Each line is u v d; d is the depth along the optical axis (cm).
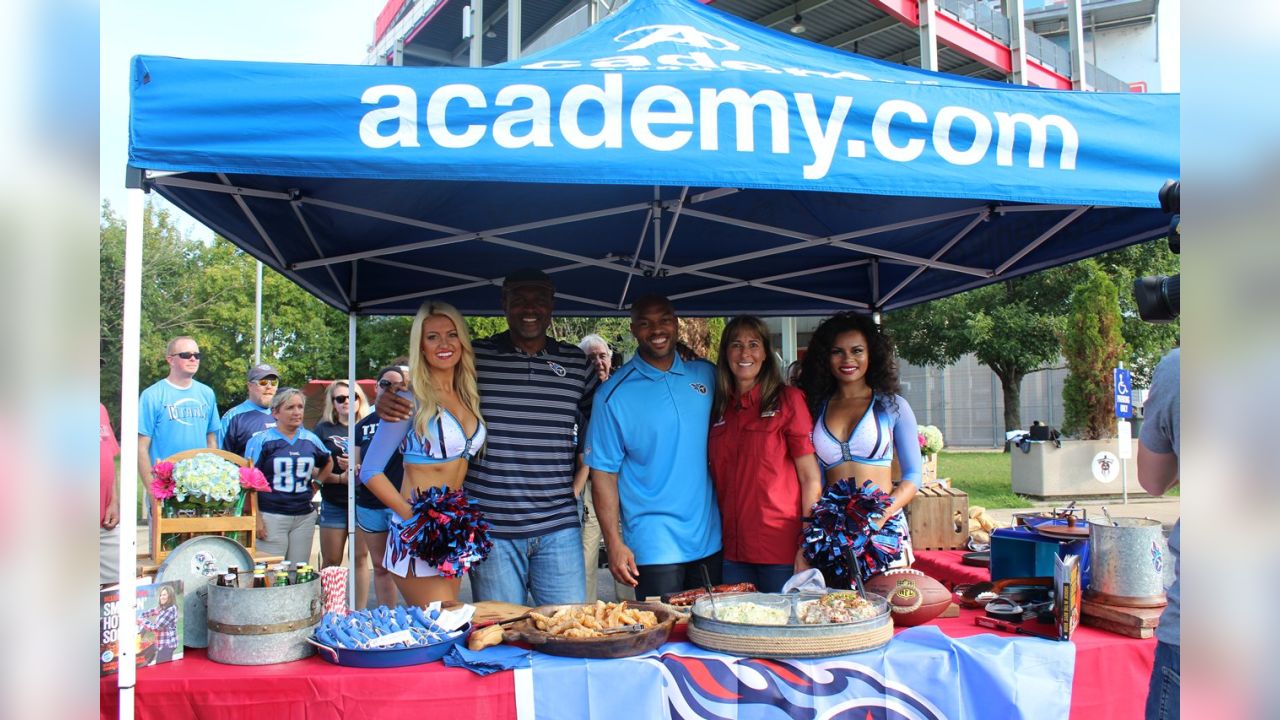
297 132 218
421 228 421
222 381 2170
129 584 218
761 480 311
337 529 548
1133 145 263
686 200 380
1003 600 284
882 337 324
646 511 315
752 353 311
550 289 323
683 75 235
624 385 320
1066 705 245
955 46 1791
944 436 3431
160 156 211
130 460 220
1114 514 1117
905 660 239
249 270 2186
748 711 231
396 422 299
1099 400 1538
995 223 433
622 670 230
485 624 257
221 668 235
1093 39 3478
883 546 285
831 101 240
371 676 226
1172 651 203
